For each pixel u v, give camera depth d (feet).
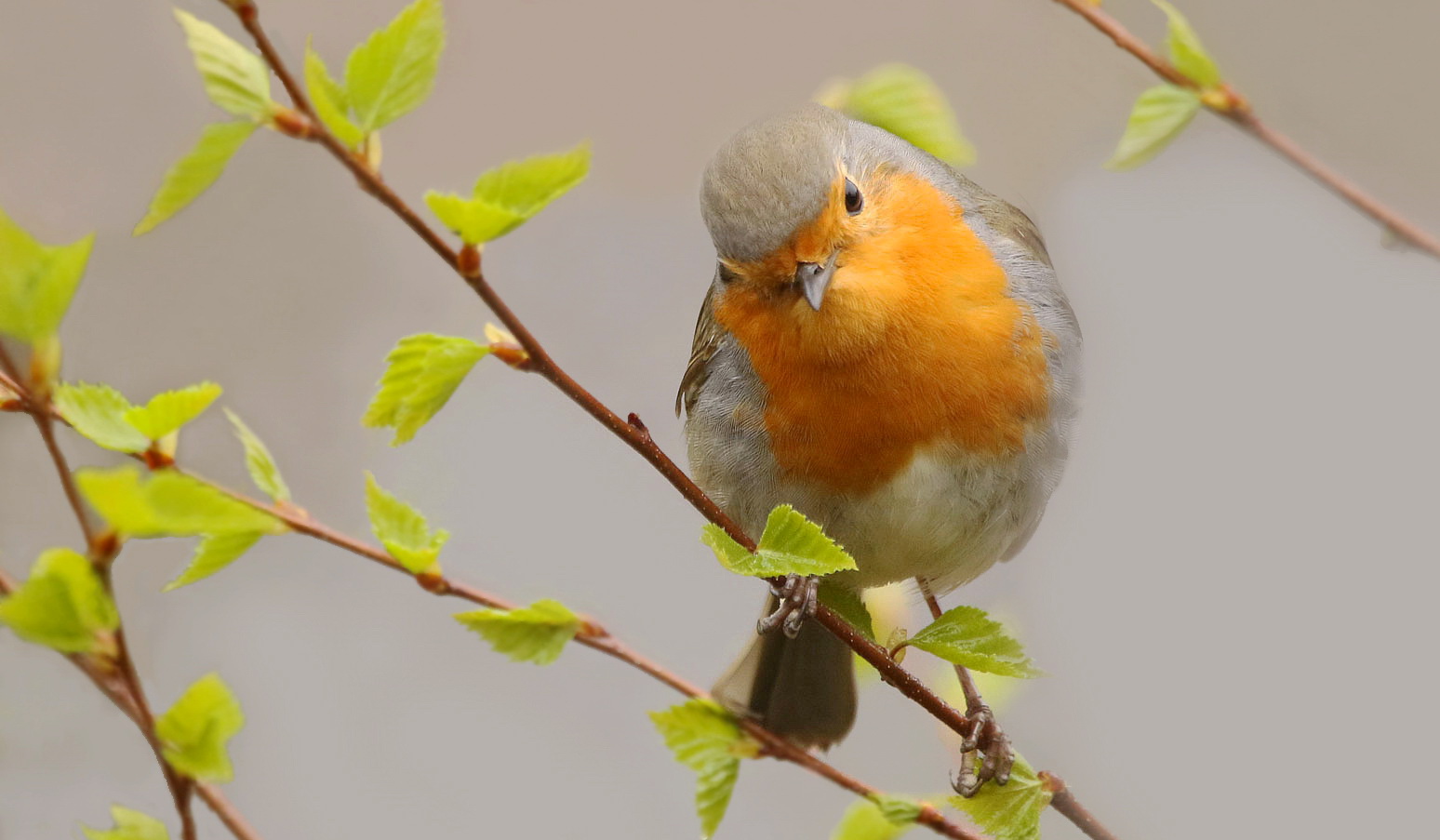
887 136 11.71
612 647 11.46
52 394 11.34
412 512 11.42
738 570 11.43
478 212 11.35
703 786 11.48
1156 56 11.48
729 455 11.72
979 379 11.68
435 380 11.43
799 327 11.66
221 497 11.32
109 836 11.35
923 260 11.67
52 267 11.32
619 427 11.46
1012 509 11.73
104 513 11.30
